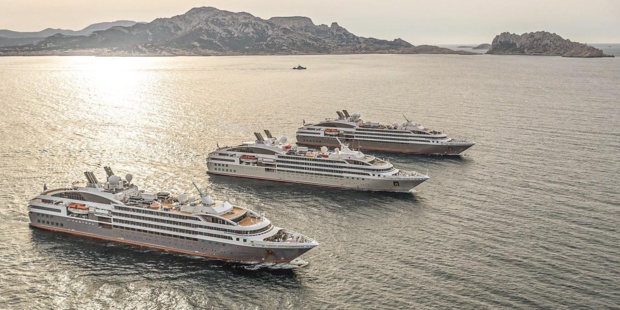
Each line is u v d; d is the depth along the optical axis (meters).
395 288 86.75
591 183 141.50
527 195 133.00
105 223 108.31
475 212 122.19
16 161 164.88
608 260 95.00
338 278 91.00
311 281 90.44
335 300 83.88
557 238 105.25
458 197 134.38
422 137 190.00
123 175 152.62
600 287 85.50
